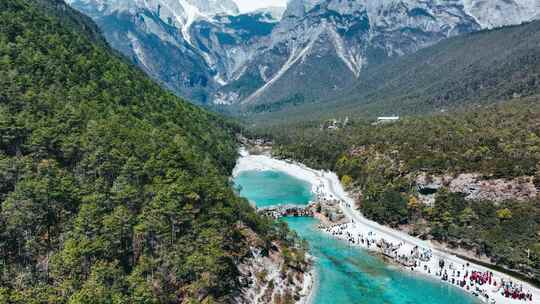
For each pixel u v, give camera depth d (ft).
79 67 587.27
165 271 355.15
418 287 461.37
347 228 630.74
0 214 337.72
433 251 545.85
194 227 387.75
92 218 347.97
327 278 479.41
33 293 297.33
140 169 416.67
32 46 552.41
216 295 367.86
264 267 444.14
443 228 569.64
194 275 359.46
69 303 291.58
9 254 332.19
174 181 415.23
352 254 544.21
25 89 464.24
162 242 370.53
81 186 383.24
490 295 439.22
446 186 616.39
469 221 554.05
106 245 337.31
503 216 533.55
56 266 318.04
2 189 360.89
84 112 469.57
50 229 353.51
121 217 355.15
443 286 462.60
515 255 484.33
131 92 647.56
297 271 473.26
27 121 408.67
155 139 485.15
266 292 416.26
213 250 371.15
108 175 410.52
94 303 293.84
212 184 448.24
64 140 410.93
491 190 575.79
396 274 490.49
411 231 600.39
